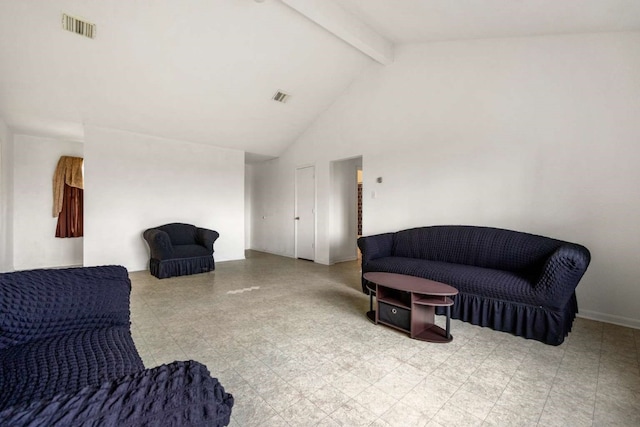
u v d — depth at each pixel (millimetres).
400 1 2770
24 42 2988
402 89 4078
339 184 5578
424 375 1759
